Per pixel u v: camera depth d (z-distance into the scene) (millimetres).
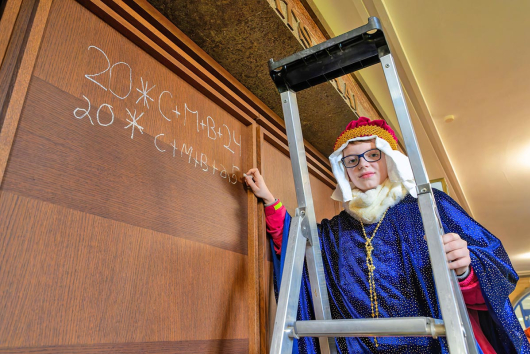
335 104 1438
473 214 4664
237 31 1039
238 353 895
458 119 2682
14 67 566
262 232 1073
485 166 3375
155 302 710
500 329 875
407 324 640
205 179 934
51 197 577
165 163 818
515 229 5270
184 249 812
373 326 662
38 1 618
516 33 1938
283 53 1140
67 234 587
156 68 864
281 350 692
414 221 960
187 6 941
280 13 1025
